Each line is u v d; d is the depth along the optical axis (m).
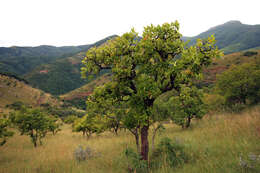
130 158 6.87
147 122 7.16
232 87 22.55
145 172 6.44
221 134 9.38
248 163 4.70
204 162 6.12
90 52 6.91
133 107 6.85
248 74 22.09
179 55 7.09
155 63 6.91
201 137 10.02
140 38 6.86
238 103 22.16
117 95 7.10
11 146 18.33
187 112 19.27
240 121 10.35
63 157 10.53
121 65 6.50
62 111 78.56
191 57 5.75
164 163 6.77
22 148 17.28
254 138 7.17
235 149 6.58
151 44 6.54
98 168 7.74
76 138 26.16
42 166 8.83
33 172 7.99
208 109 23.64
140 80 6.73
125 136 18.50
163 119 9.45
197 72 6.12
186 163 6.57
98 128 23.14
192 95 19.22
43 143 20.55
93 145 14.93
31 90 100.88
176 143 8.08
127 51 6.75
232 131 9.12
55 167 8.46
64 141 21.59
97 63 7.09
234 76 23.12
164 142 8.01
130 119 7.05
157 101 9.36
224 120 13.08
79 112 81.31
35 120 17.98
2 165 10.23
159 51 7.05
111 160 8.64
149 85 6.08
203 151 7.25
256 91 20.44
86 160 9.34
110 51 6.82
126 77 6.81
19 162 10.65
